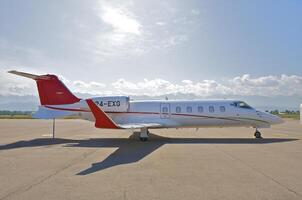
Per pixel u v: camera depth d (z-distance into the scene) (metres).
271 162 11.39
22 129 34.03
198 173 9.48
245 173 9.44
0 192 7.37
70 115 22.12
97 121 17.64
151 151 14.81
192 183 8.17
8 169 10.29
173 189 7.57
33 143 19.02
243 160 11.88
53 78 22.22
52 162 11.70
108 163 11.41
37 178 8.88
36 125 43.91
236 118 21.42
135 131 30.41
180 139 21.31
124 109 21.70
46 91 22.33
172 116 21.58
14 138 22.62
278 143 18.17
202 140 20.47
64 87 22.28
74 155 13.59
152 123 21.05
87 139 21.67
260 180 8.49
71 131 30.81
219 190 7.46
